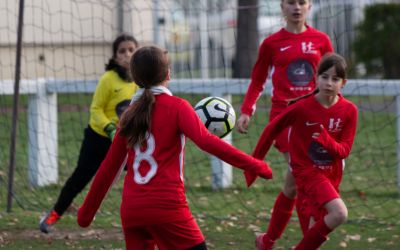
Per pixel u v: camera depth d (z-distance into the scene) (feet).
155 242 40.75
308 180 48.73
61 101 128.16
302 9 55.57
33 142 82.58
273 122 49.55
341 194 80.64
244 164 37.81
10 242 59.88
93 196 41.01
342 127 48.91
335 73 47.67
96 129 61.87
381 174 88.94
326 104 48.62
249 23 148.87
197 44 164.45
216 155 37.78
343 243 59.26
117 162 40.55
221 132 47.44
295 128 49.44
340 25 131.85
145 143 39.22
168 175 38.81
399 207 73.77
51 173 83.87
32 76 129.08
